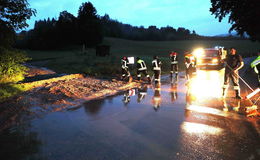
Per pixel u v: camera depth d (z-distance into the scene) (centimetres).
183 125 477
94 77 1260
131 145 382
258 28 1650
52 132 444
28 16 869
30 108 607
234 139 401
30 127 472
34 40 5384
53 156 344
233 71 703
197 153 350
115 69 1562
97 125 484
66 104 662
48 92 801
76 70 1616
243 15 1655
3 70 873
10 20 848
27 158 338
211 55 1772
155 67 1061
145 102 694
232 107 610
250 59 2933
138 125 482
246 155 342
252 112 540
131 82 1085
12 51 889
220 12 1872
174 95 795
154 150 362
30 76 1282
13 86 805
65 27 5538
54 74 1394
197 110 589
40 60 2734
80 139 409
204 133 431
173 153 351
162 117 536
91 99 743
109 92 865
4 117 525
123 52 4006
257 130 442
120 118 533
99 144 387
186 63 1107
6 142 396
